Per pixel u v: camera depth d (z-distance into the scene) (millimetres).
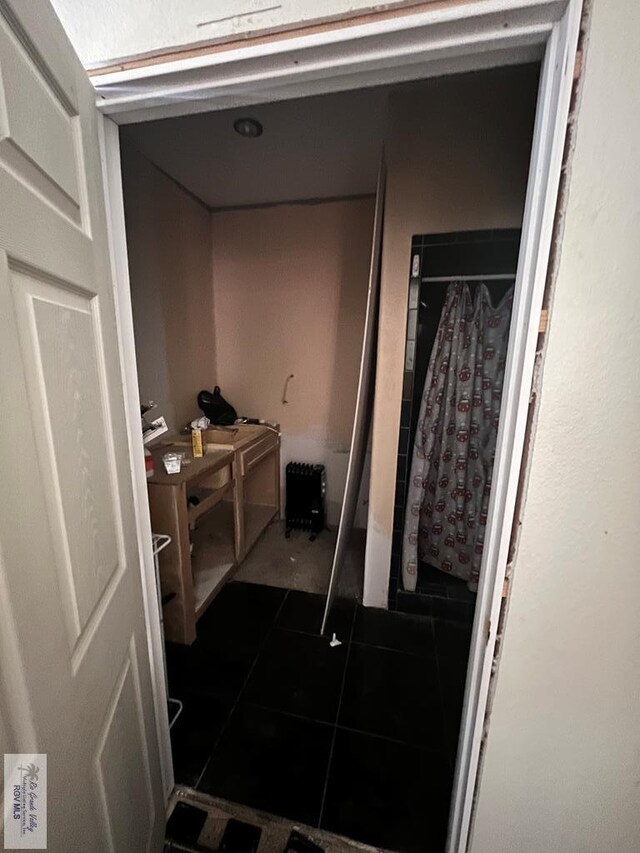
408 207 1547
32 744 438
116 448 746
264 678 1521
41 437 493
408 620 1878
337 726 1320
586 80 470
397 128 1489
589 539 592
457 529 1943
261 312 2742
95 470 654
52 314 525
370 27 526
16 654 415
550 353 543
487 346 1773
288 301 2678
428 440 1848
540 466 580
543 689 669
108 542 701
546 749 697
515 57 558
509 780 732
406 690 1476
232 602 1996
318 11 539
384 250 1606
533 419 570
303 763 1194
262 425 2771
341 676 1538
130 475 825
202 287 2637
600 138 480
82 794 561
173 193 2250
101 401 689
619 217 495
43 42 497
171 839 1006
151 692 936
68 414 566
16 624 416
